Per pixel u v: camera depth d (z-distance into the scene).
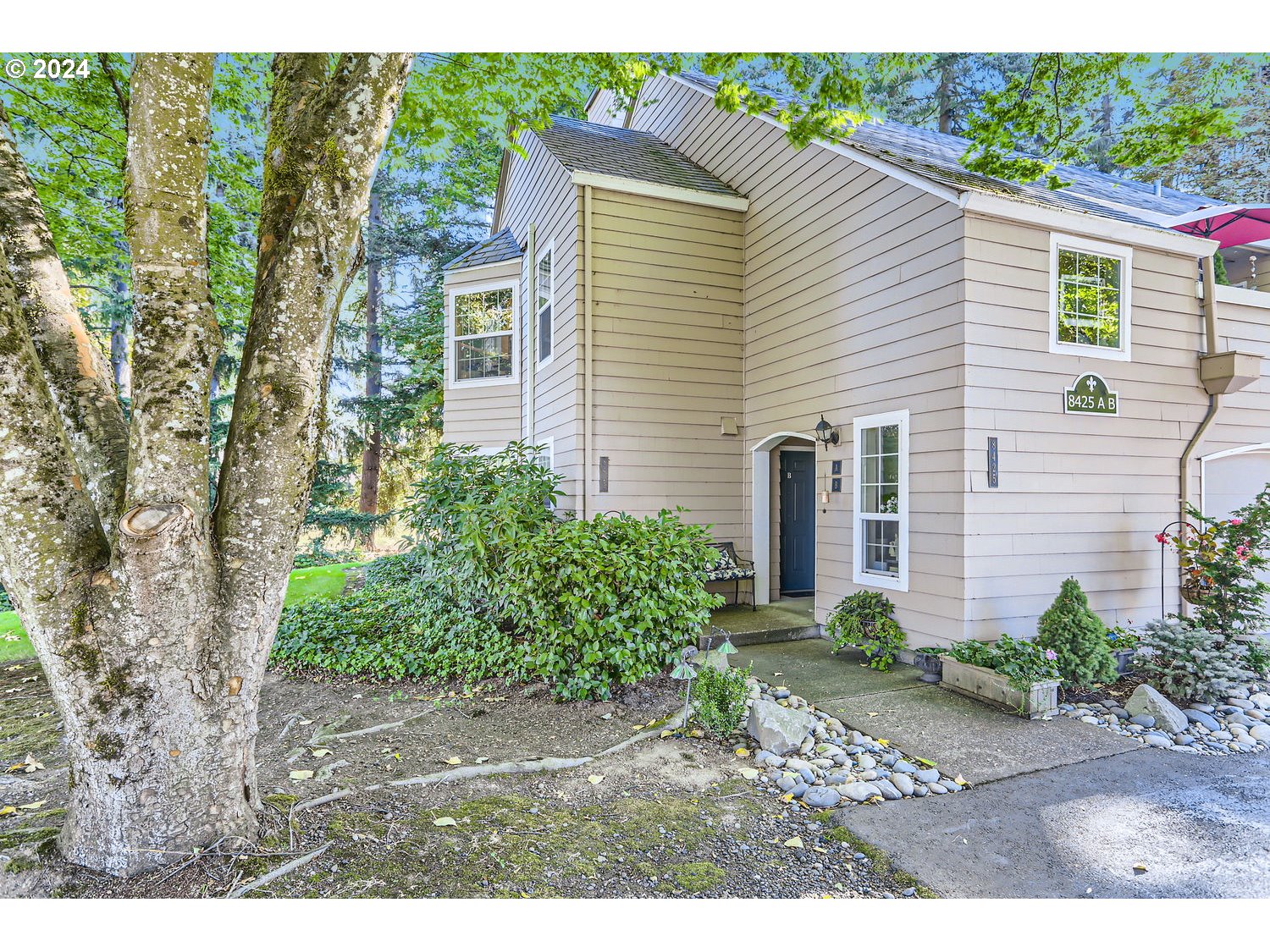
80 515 2.15
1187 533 6.07
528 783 3.32
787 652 6.16
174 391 2.20
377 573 8.91
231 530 2.33
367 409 16.61
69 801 2.32
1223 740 4.01
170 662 2.22
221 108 7.67
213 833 2.36
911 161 6.04
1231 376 5.92
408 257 18.28
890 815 3.04
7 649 6.09
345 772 3.36
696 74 9.41
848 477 6.47
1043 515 5.46
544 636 4.91
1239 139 15.30
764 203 7.80
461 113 6.67
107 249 7.89
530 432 9.26
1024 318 5.43
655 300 7.69
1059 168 8.80
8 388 2.00
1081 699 4.67
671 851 2.69
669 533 5.27
